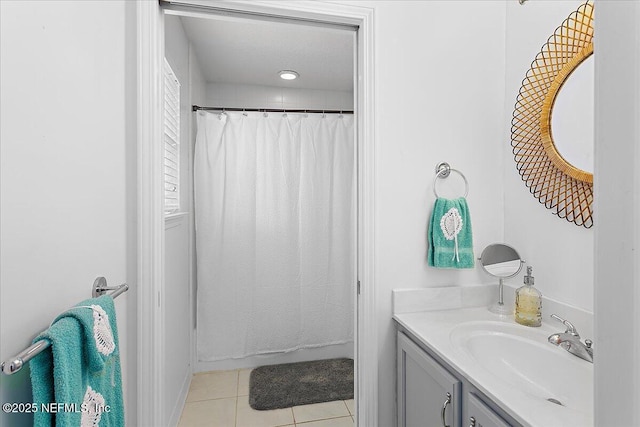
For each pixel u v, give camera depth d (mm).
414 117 1495
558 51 1311
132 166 1203
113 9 1092
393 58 1468
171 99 1922
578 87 1238
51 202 733
